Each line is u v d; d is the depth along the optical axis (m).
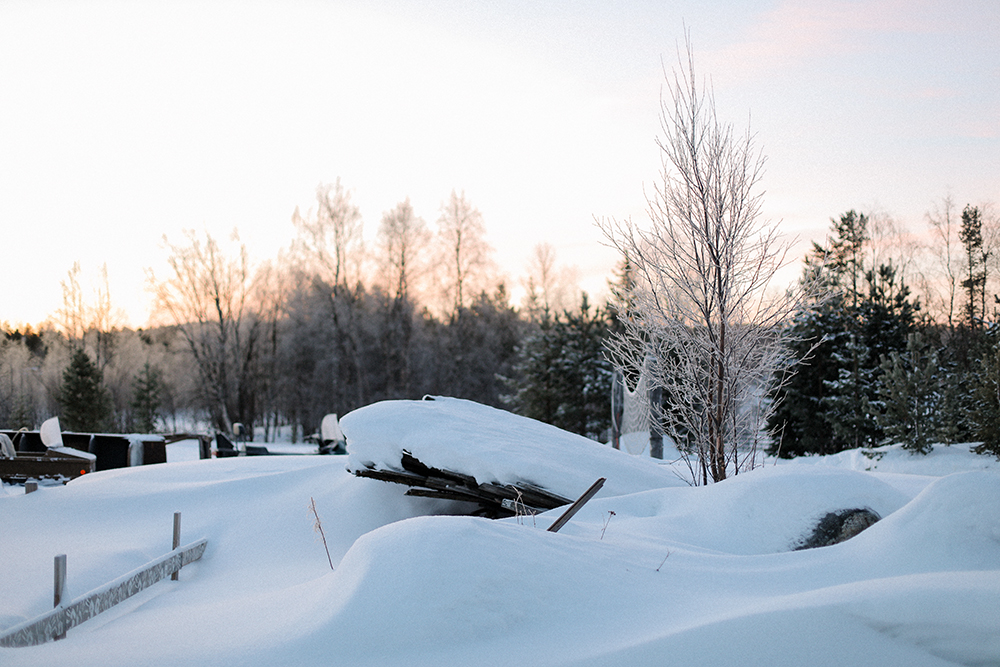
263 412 54.31
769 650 3.34
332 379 49.62
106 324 54.09
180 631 4.58
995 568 4.16
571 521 6.77
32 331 67.94
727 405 9.58
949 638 3.20
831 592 3.79
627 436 17.41
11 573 7.39
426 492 9.77
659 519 6.92
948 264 41.66
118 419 43.09
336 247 45.97
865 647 3.27
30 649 4.43
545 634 3.86
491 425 10.66
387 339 48.44
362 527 10.28
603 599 4.25
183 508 11.27
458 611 3.98
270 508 11.12
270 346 51.25
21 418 39.50
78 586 7.25
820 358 20.78
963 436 16.66
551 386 31.17
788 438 21.31
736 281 9.51
